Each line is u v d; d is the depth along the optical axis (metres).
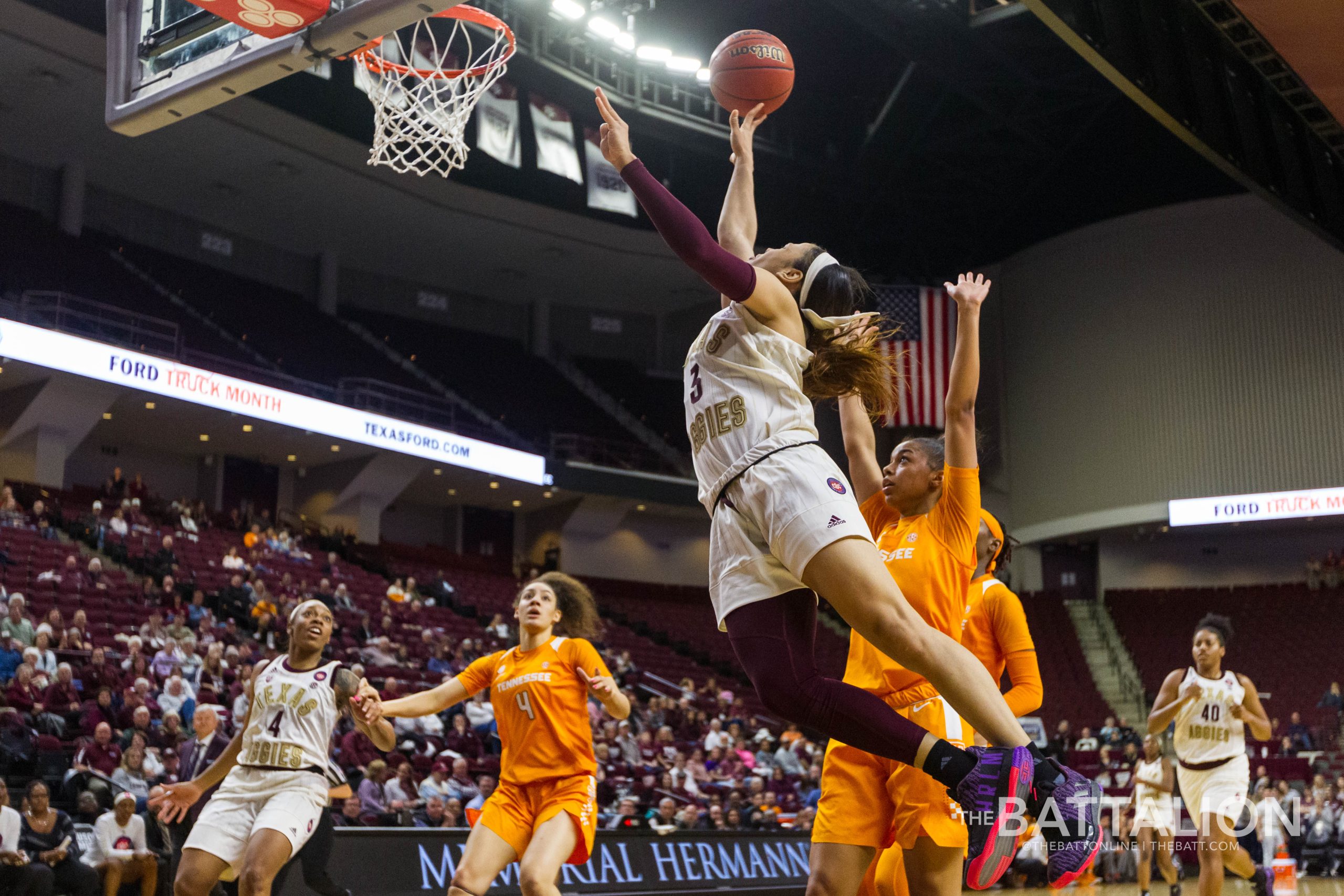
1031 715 24.39
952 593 3.55
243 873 4.55
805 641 2.49
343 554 23.00
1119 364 28.50
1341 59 11.80
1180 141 28.92
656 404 31.31
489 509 28.83
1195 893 12.84
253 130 22.69
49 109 21.92
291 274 28.16
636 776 15.02
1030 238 31.23
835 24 25.12
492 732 15.05
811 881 3.50
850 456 4.11
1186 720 6.42
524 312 31.62
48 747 10.65
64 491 19.69
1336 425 26.25
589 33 23.55
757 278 2.54
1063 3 11.35
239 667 14.19
